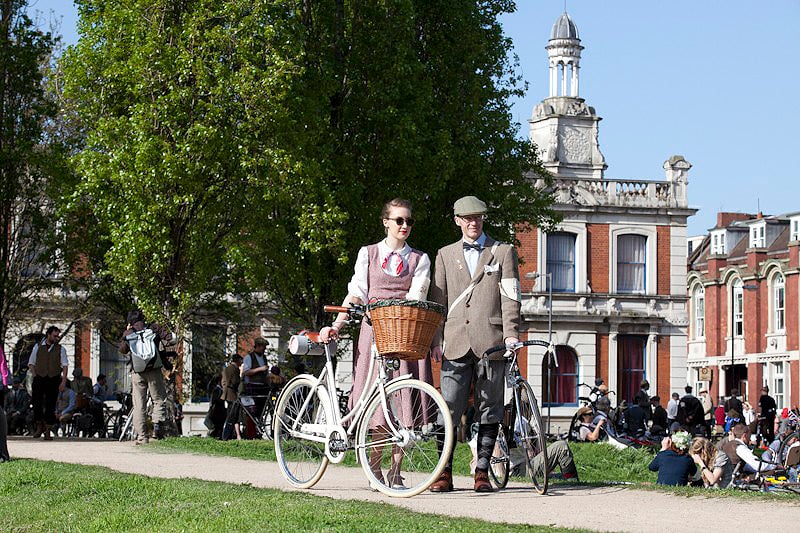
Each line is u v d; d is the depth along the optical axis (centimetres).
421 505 848
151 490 970
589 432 2489
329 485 1007
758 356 6153
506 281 940
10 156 2697
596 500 877
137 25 2377
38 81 2794
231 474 1175
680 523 764
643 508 834
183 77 2341
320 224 2398
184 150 2297
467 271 945
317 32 2616
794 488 1459
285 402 1006
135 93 2339
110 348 4075
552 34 5159
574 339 4819
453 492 933
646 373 4888
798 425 2641
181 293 2377
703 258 6888
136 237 2320
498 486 957
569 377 4825
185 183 2314
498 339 938
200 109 2347
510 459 938
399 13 2630
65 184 2681
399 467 910
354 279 956
